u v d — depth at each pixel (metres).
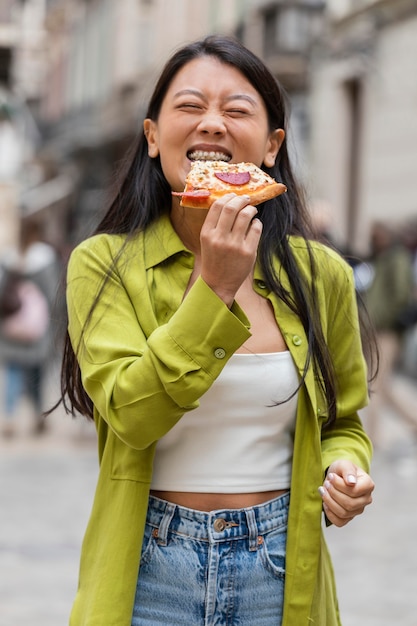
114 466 2.74
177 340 2.54
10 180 37.53
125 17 33.38
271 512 2.77
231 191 2.63
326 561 2.90
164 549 2.72
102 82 36.19
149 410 2.56
